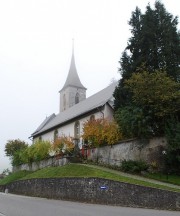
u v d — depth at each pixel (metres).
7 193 41.25
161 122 31.20
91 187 27.11
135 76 31.94
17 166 60.62
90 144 38.66
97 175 28.50
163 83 31.00
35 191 35.03
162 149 30.59
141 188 23.92
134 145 32.75
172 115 30.62
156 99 30.78
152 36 34.66
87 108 46.88
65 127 51.47
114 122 35.78
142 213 18.86
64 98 80.25
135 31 35.94
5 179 53.78
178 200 22.25
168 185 25.84
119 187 25.14
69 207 21.66
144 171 30.59
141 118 31.09
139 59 34.41
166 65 33.84
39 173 38.81
